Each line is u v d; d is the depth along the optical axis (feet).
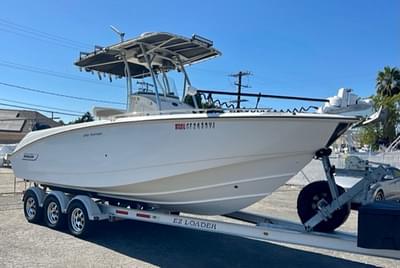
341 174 24.00
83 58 23.73
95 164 20.88
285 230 16.10
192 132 17.35
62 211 22.61
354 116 15.58
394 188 29.91
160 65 23.26
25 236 21.56
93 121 21.49
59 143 23.11
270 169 16.79
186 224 18.28
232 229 17.03
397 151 48.21
